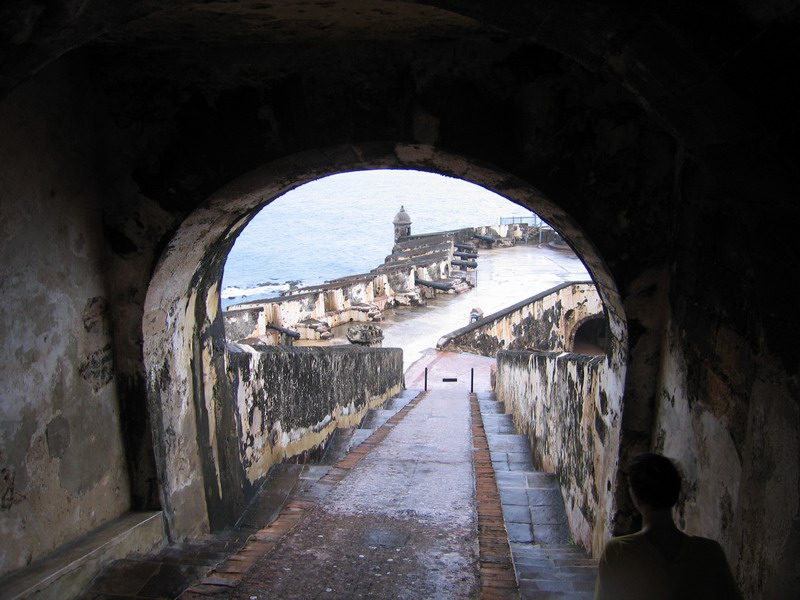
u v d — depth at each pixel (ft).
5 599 10.61
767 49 6.31
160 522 14.75
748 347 8.90
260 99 13.21
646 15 6.81
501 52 12.58
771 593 7.64
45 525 12.19
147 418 14.34
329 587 11.93
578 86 12.51
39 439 12.00
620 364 13.46
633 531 13.21
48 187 12.14
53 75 12.25
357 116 13.10
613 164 12.65
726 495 9.48
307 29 11.71
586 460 16.19
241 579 12.17
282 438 22.66
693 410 10.97
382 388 40.19
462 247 94.43
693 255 11.20
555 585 12.59
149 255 13.73
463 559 13.11
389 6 10.39
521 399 29.43
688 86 7.10
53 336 12.32
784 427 7.56
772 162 6.79
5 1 7.06
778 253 7.50
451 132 12.95
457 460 21.53
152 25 11.44
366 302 66.28
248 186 14.07
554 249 104.12
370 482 18.63
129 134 13.44
